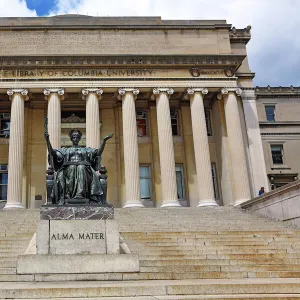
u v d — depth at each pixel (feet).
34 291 29.43
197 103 128.26
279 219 89.35
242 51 146.82
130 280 39.70
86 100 126.31
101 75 127.34
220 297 27.94
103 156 137.80
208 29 139.95
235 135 126.93
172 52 136.26
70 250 42.39
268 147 175.63
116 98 138.21
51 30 133.90
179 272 42.91
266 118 180.75
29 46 131.64
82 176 46.37
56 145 120.26
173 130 144.05
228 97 130.31
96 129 123.03
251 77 140.56
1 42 130.93
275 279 39.86
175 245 60.23
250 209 106.01
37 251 42.09
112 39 135.54
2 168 135.03
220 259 51.57
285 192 86.63
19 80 124.06
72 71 126.82
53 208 43.52
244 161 125.39
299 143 177.47
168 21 142.92
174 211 105.50
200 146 124.77
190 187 136.05
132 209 107.45
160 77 128.98
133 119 124.88
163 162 122.93
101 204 44.60
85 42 134.10
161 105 127.24
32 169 134.10
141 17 142.82
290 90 184.65
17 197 115.55
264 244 61.52
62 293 29.60
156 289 30.91
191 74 130.31
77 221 43.27
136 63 128.26
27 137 136.36
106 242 43.04
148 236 66.03
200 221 89.81
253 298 27.32
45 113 140.77
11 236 65.67
